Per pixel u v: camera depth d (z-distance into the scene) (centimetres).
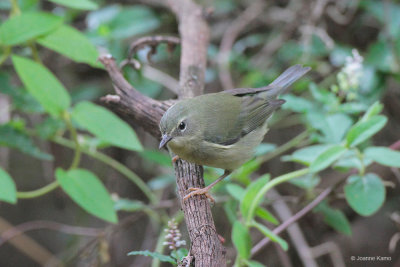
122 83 802
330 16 1228
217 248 591
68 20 1224
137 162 1320
